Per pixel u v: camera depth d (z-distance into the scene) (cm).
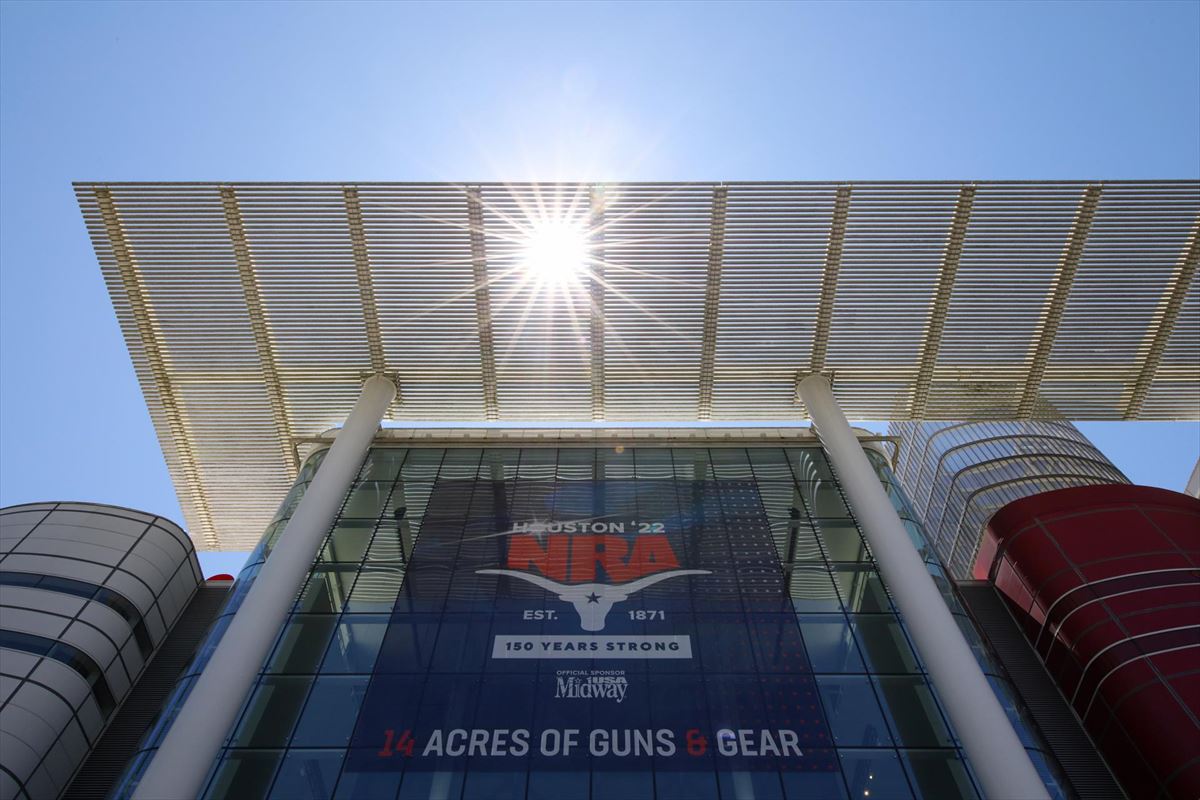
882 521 1928
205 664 1697
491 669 1678
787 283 2317
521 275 2305
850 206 2217
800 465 2373
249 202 2214
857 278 2311
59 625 1873
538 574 1941
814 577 1925
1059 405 2561
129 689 1934
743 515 2139
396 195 2206
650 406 2567
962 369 2467
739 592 1878
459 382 2494
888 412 2573
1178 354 2433
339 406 2531
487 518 2150
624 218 2231
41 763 1645
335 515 2173
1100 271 2295
